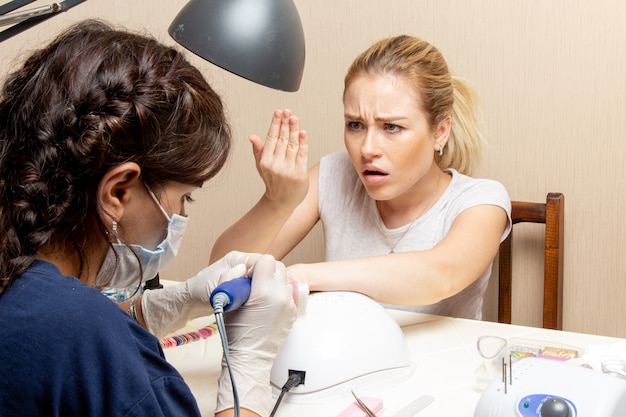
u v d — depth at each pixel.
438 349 1.05
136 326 0.58
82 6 1.93
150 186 0.62
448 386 0.92
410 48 1.25
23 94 0.58
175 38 0.86
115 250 0.63
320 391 0.89
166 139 0.59
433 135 1.29
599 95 1.58
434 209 1.39
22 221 0.55
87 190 0.58
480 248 1.23
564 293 1.72
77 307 0.54
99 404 0.53
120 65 0.58
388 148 1.23
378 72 1.22
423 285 1.14
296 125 1.10
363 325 0.93
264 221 1.17
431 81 1.23
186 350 1.07
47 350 0.52
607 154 1.60
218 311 0.71
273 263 0.81
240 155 2.01
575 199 1.65
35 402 0.52
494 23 1.65
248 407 0.77
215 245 1.23
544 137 1.65
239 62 0.83
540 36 1.61
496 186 1.36
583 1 1.55
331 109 1.89
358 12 1.80
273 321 0.79
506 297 1.58
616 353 0.98
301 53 0.91
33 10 0.71
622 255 1.63
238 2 0.85
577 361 0.95
